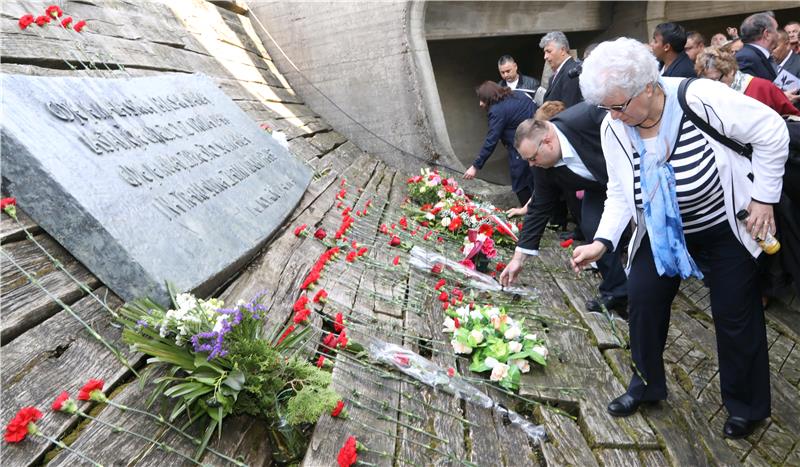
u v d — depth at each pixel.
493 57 9.40
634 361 2.45
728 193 2.09
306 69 6.90
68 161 2.03
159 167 2.52
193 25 5.52
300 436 1.92
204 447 1.64
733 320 2.30
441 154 6.86
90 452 1.49
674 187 2.09
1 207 1.92
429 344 2.79
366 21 6.49
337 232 3.61
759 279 2.31
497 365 2.54
